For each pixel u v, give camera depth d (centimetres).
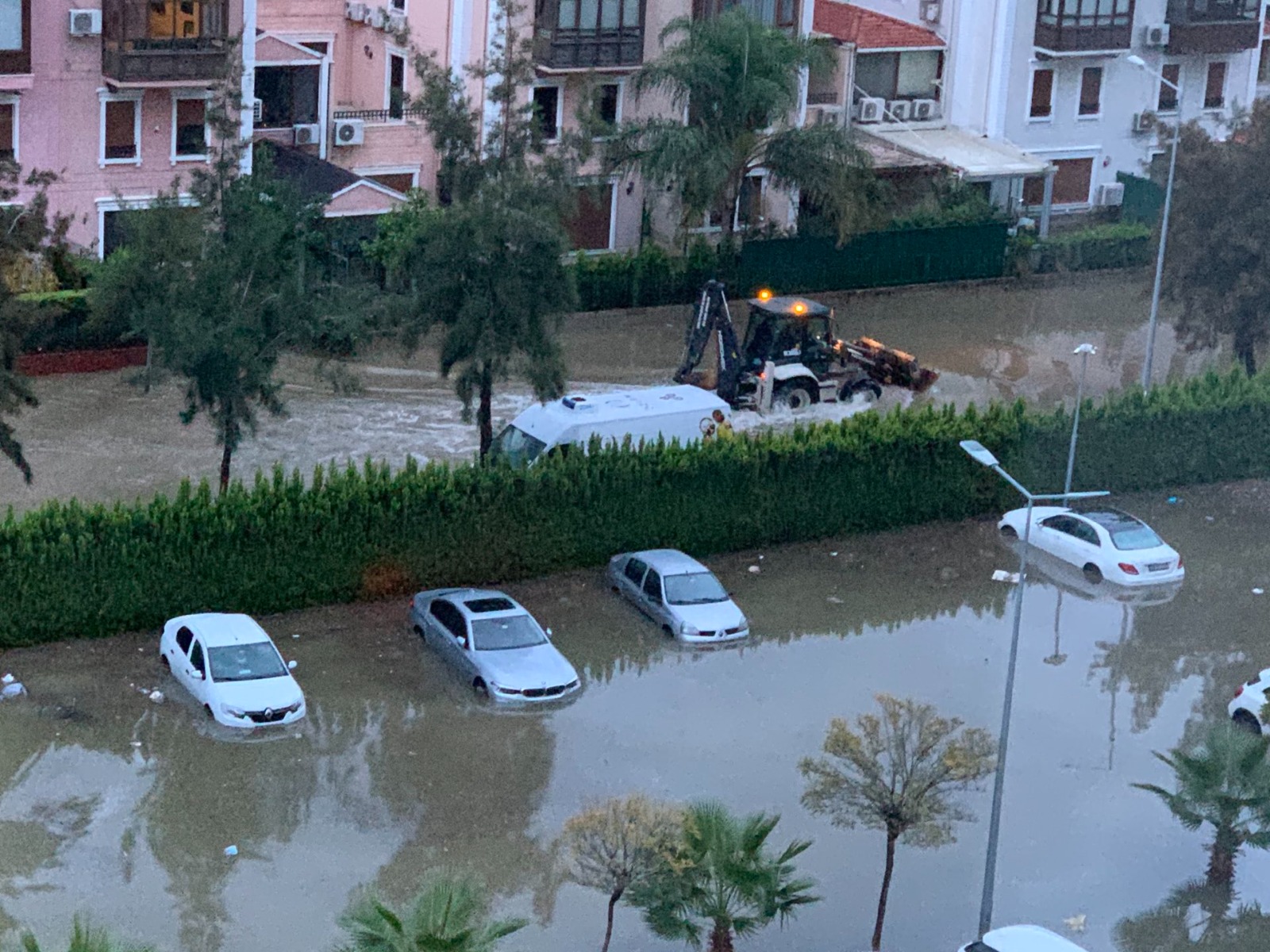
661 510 3625
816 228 5534
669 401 3928
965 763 2402
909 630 3444
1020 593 2564
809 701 3134
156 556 3161
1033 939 2273
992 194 6166
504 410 4328
